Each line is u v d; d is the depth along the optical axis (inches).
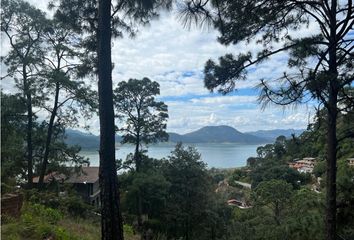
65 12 325.4
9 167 815.1
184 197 1355.8
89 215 547.2
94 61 377.1
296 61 333.7
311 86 277.3
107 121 246.8
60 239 293.3
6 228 268.1
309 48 311.6
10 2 832.3
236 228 1261.1
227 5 288.5
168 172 1379.2
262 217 1164.5
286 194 1129.4
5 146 842.8
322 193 487.5
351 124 327.6
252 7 305.3
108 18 256.7
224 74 333.7
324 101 297.7
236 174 3486.7
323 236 406.3
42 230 289.0
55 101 922.1
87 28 333.4
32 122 906.1
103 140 245.3
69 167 1007.0
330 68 309.1
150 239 468.1
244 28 319.3
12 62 855.7
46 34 864.9
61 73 876.0
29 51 871.1
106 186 241.6
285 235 478.3
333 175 318.3
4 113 820.0
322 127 333.1
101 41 253.6
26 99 863.1
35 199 466.0
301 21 341.4
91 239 332.2
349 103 313.6
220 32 310.8
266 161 2684.5
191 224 1347.2
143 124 1334.9
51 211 394.0
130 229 493.4
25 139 903.1
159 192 1222.9
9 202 309.4
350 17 297.3
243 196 2701.8
